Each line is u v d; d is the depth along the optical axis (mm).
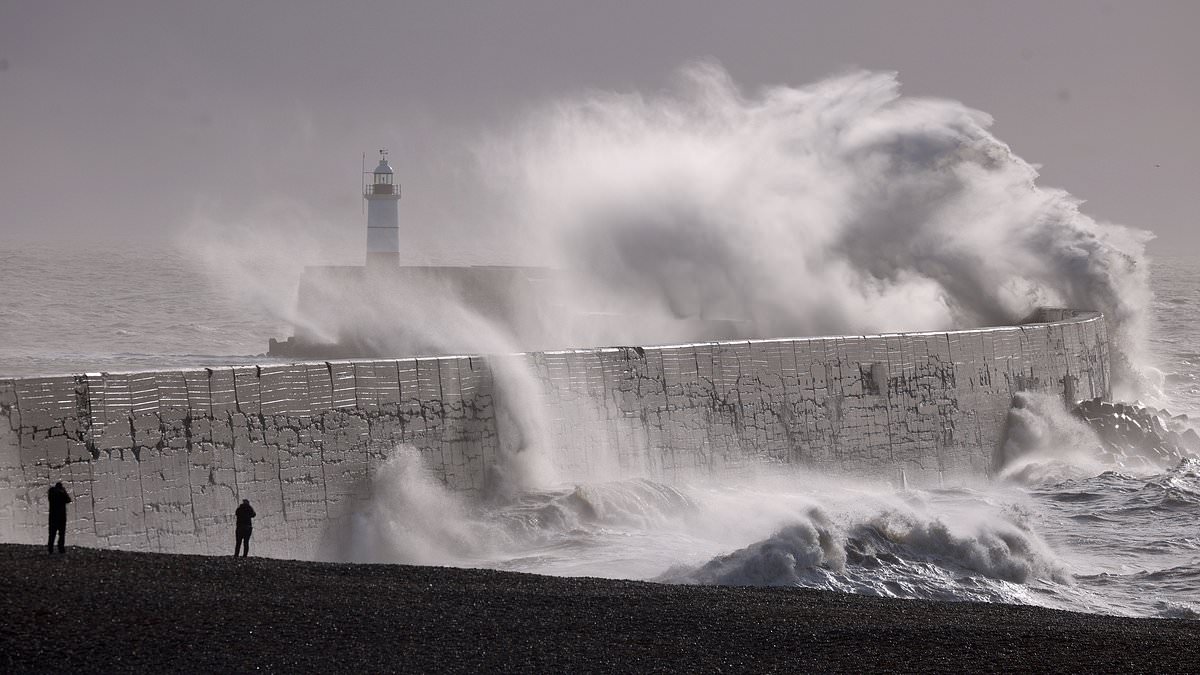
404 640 38250
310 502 67250
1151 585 69812
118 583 42406
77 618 37750
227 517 63156
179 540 60844
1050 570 70062
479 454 76438
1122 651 42094
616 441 84125
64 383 56938
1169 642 44250
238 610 40156
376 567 50688
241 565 47875
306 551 66750
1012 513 87938
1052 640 43406
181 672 33844
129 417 59344
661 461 86688
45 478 55781
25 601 39000
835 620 45250
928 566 66500
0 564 43969
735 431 92188
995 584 65688
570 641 39531
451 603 43531
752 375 94188
